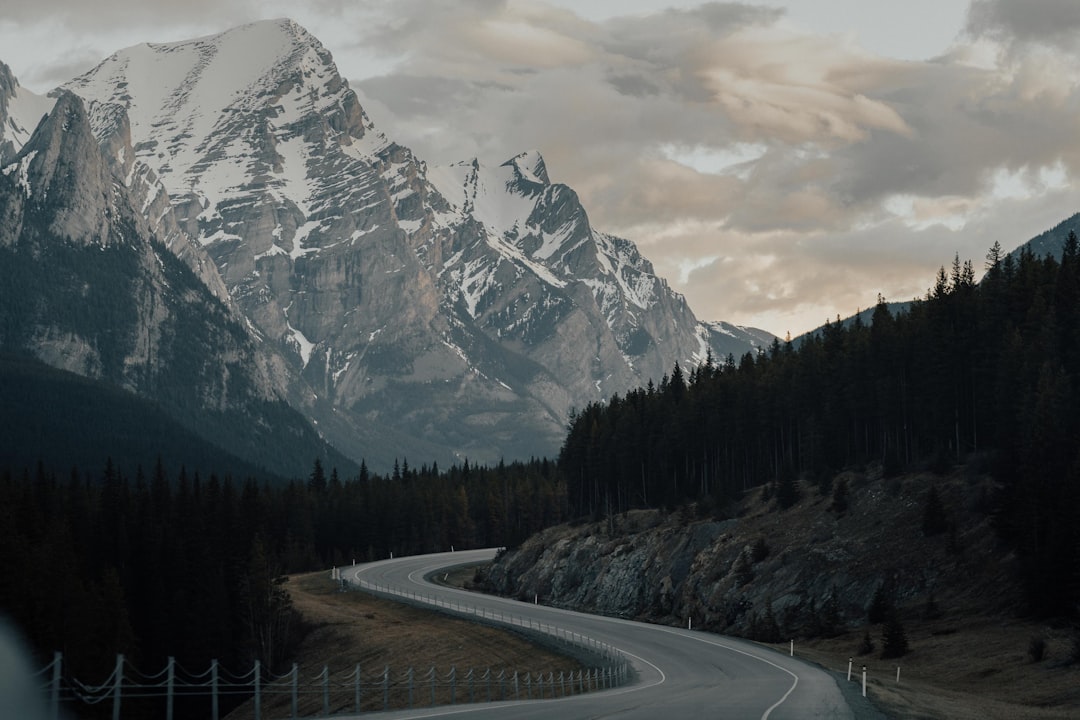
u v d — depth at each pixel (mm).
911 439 138125
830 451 144750
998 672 75250
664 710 45812
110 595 110875
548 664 94500
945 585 102188
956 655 83250
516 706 49781
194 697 121438
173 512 166250
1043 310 125938
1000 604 92750
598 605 147000
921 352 132750
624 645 98875
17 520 134125
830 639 101812
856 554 113750
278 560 179375
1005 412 114375
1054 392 104875
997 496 105062
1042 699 64688
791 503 134625
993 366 124438
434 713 44875
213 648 128125
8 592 96750
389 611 142625
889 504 120000
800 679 67250
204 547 147000
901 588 105312
